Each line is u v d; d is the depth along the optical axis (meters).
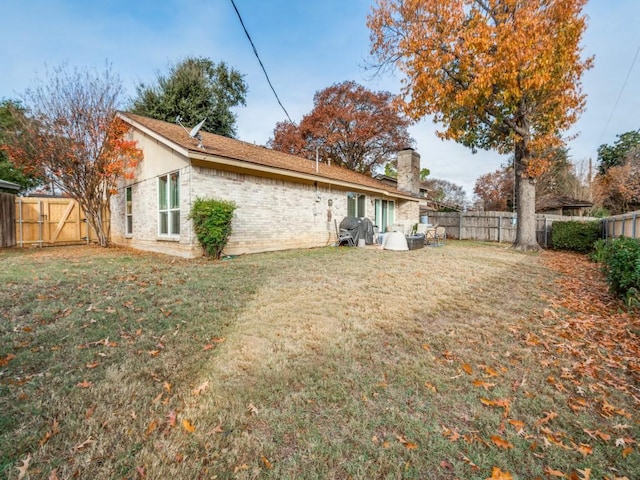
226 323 3.33
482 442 1.77
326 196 11.41
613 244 5.59
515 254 9.66
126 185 10.14
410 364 2.60
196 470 1.53
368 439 1.76
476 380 2.39
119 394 2.09
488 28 8.44
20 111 8.86
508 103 9.46
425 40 9.47
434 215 18.16
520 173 10.89
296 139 23.33
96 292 4.28
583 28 8.50
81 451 1.61
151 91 16.22
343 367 2.52
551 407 2.11
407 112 10.81
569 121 9.93
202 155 7.01
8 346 2.71
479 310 4.01
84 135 9.31
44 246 10.29
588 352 2.96
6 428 1.75
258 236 8.90
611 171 21.44
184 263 6.71
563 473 1.58
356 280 5.29
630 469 1.62
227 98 19.41
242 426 1.83
